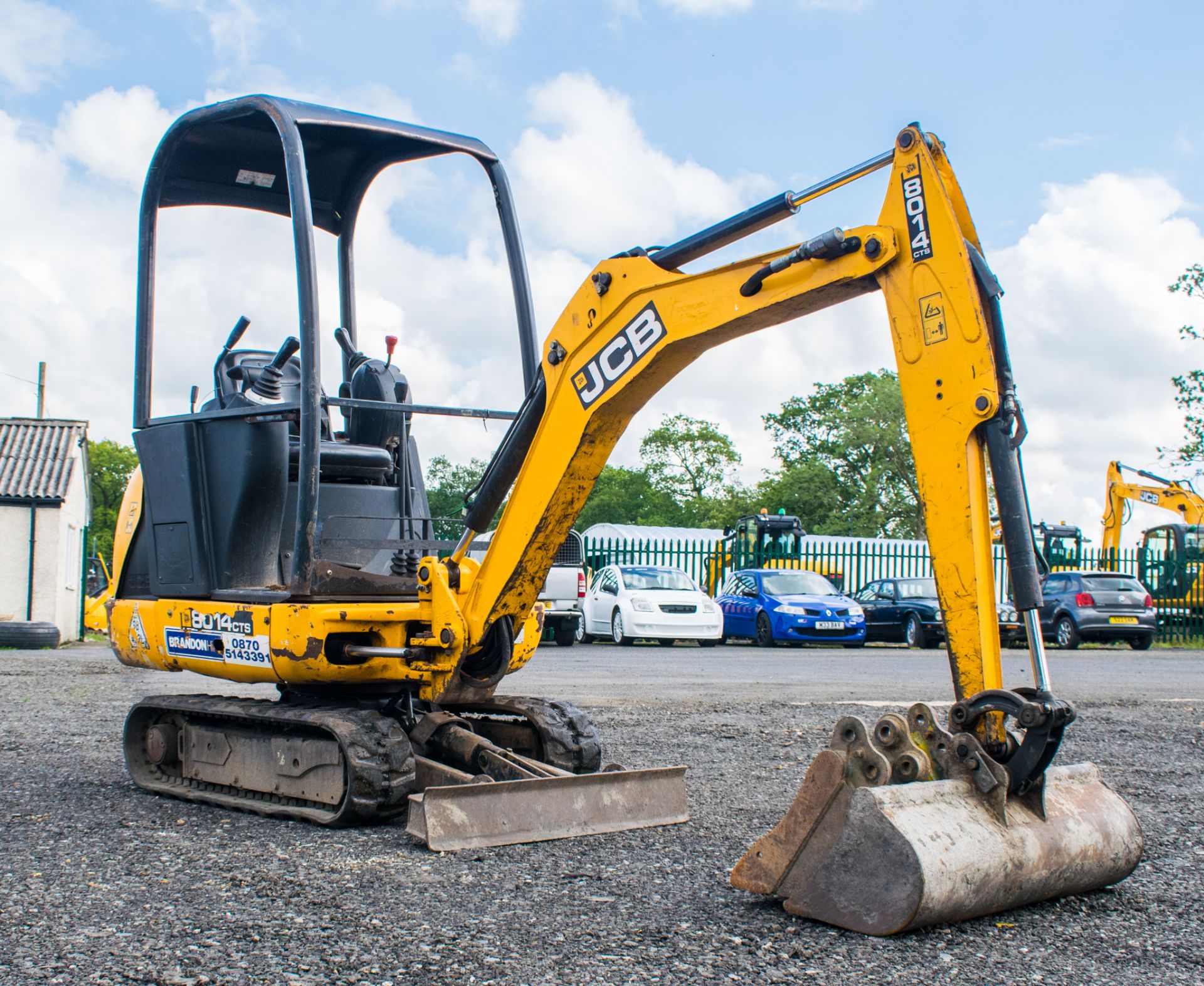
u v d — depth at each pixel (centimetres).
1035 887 367
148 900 385
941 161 388
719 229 446
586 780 499
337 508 600
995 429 368
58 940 341
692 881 412
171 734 607
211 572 576
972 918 362
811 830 367
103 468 7088
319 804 524
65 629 2347
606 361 486
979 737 369
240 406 598
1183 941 350
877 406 6631
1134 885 418
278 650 521
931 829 346
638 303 473
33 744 774
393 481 632
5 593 2166
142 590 636
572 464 501
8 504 2173
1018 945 343
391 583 543
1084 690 1223
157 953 329
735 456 8512
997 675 369
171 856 451
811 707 1000
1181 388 3338
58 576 2192
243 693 1122
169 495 595
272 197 677
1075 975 318
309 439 515
